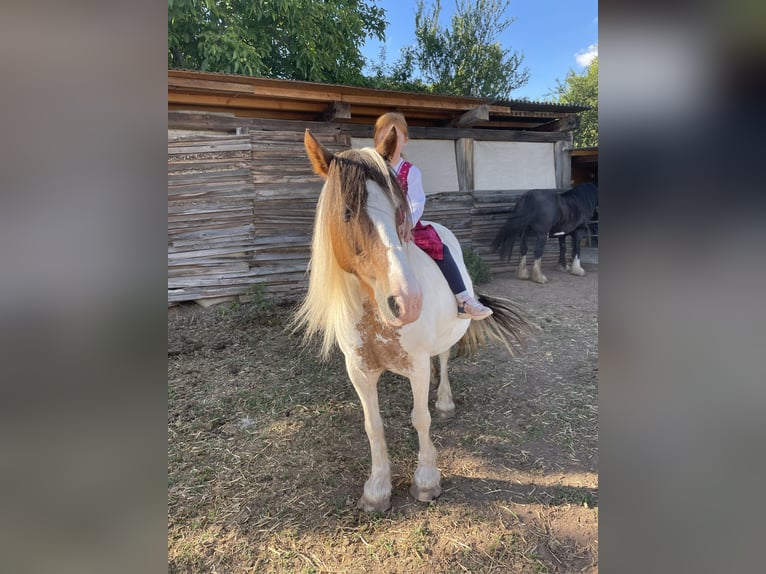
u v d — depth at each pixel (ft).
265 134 17.20
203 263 16.80
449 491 6.89
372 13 34.76
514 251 23.20
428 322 5.87
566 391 10.20
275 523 6.42
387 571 5.57
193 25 24.09
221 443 8.48
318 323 6.23
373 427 6.45
